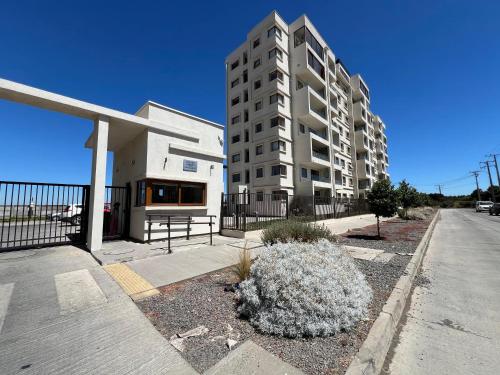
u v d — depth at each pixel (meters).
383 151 56.69
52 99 6.63
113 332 2.85
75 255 6.70
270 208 14.46
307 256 3.76
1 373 2.14
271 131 25.05
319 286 3.04
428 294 4.41
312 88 29.34
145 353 2.44
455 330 3.14
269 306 3.05
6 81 6.01
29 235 10.30
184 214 9.39
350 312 2.90
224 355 2.40
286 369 2.16
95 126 7.81
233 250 7.27
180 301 3.70
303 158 25.66
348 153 37.50
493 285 4.80
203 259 6.22
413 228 13.62
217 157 10.73
